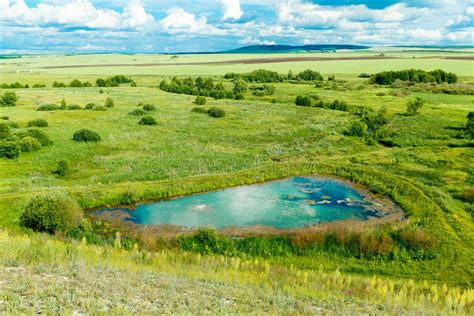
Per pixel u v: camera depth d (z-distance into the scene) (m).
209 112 83.69
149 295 13.85
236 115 83.88
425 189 39.34
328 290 18.94
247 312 13.86
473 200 37.41
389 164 49.81
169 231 31.12
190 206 36.44
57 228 28.97
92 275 14.91
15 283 12.54
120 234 30.39
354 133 67.88
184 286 15.81
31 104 94.38
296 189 41.50
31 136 53.84
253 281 18.98
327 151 58.34
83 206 35.06
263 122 76.88
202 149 56.53
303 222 33.06
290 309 14.88
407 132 68.62
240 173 44.53
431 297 20.62
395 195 38.75
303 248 28.44
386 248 27.59
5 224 29.41
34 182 40.78
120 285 14.40
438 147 58.19
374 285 21.62
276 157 54.16
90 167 47.03
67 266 15.57
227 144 60.38
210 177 42.88
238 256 27.36
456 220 32.44
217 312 13.24
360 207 36.62
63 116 77.06
